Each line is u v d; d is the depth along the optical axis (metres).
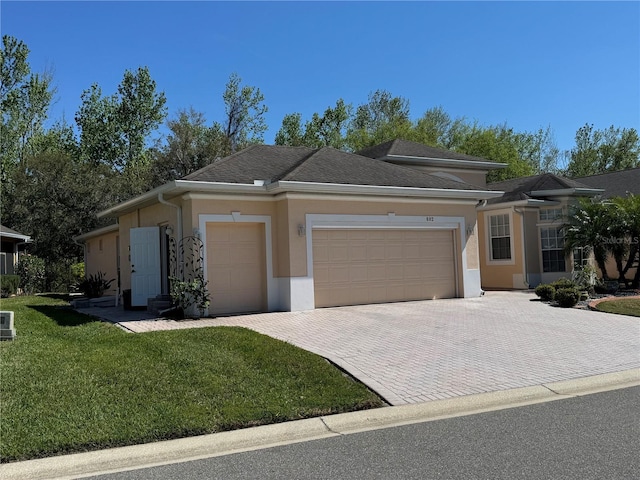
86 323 11.61
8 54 34.34
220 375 7.02
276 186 12.81
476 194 15.62
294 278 13.22
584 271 17.42
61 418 5.50
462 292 15.80
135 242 14.51
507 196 20.94
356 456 4.76
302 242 13.36
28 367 7.21
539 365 7.86
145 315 12.98
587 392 6.79
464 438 5.14
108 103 39.66
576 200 19.77
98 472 4.60
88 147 39.06
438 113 43.81
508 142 43.16
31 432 5.15
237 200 13.21
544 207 20.12
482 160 21.80
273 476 4.37
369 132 45.06
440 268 15.68
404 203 14.90
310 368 7.40
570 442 4.94
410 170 16.53
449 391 6.61
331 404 6.10
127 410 5.77
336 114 46.78
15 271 25.20
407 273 15.12
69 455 4.86
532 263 19.86
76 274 26.81
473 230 16.06
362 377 7.14
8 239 24.78
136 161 39.03
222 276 13.16
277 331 10.42
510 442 4.98
